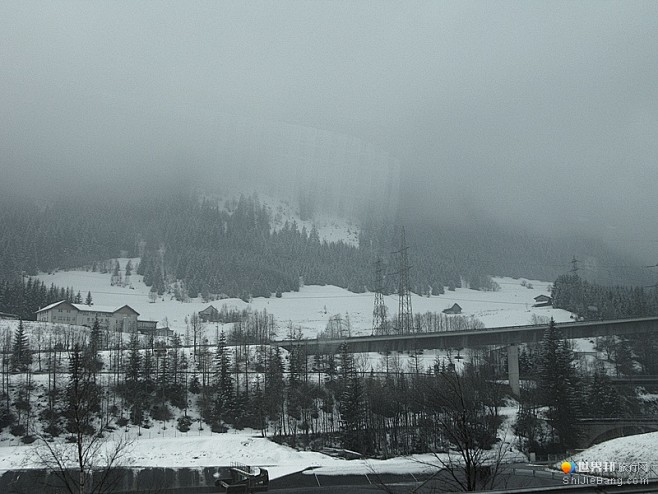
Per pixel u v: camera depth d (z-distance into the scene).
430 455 84.88
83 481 41.81
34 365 135.88
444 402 62.62
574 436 102.19
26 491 60.03
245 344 154.88
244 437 101.44
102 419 107.25
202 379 134.75
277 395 121.88
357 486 69.12
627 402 125.88
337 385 128.75
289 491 69.12
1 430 101.19
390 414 106.75
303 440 105.31
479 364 154.12
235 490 68.19
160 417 115.31
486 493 21.69
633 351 172.00
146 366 127.38
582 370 148.38
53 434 100.00
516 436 100.31
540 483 47.06
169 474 78.75
